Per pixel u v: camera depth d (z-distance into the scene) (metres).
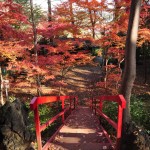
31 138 4.36
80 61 15.88
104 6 13.51
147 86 20.38
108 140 6.11
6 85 14.92
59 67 15.73
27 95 18.58
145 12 13.71
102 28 13.95
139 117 10.22
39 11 19.22
